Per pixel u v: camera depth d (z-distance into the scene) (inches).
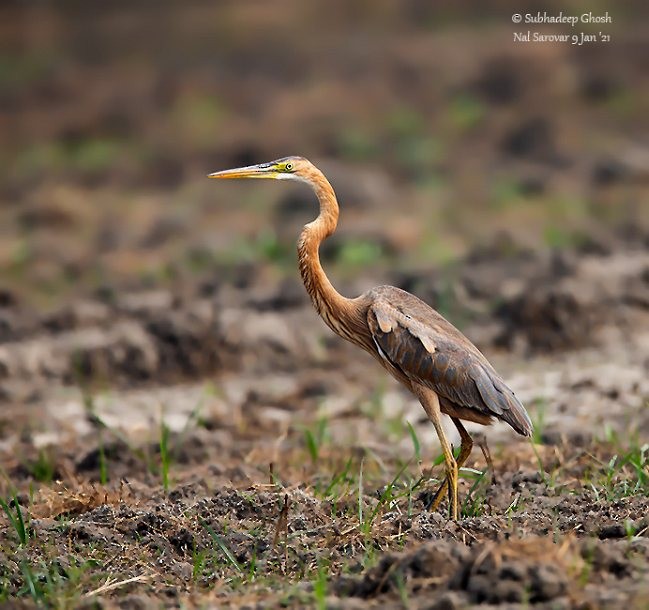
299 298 868.6
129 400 697.6
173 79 1879.9
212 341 764.6
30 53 2113.7
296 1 2281.0
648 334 760.3
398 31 2085.4
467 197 1320.1
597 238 1016.2
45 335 820.0
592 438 538.0
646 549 352.2
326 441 584.4
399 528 396.2
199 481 492.7
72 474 530.3
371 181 1330.0
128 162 1537.9
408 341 438.3
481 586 318.3
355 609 322.0
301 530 408.8
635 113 1610.5
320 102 1738.4
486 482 468.1
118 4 2347.4
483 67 1795.0
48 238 1190.9
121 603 349.4
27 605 344.5
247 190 1392.7
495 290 837.2
